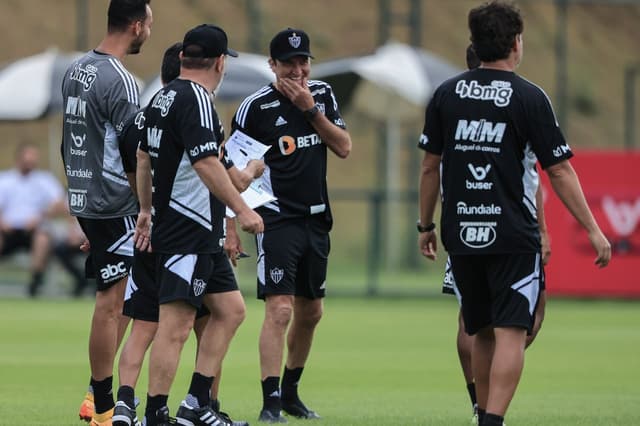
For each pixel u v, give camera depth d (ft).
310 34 346.74
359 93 264.93
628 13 392.68
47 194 232.12
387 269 304.30
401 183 317.83
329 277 285.43
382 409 105.81
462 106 79.10
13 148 316.40
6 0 331.77
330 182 329.52
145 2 92.02
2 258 233.14
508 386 78.02
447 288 95.61
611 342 165.99
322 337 170.40
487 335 85.10
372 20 356.18
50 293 240.12
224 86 208.85
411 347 158.40
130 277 89.04
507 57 79.46
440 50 360.89
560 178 78.84
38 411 101.19
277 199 99.45
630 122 289.94
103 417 89.66
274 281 98.17
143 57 325.01
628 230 220.43
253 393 115.14
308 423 96.94
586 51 377.50
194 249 82.38
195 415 86.07
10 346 153.07
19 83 225.97
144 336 88.12
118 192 89.15
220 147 83.51
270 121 100.01
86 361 138.21
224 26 340.39
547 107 78.33
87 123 89.61
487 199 78.54
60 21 333.62
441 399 112.68
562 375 131.64
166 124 81.87
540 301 86.69
